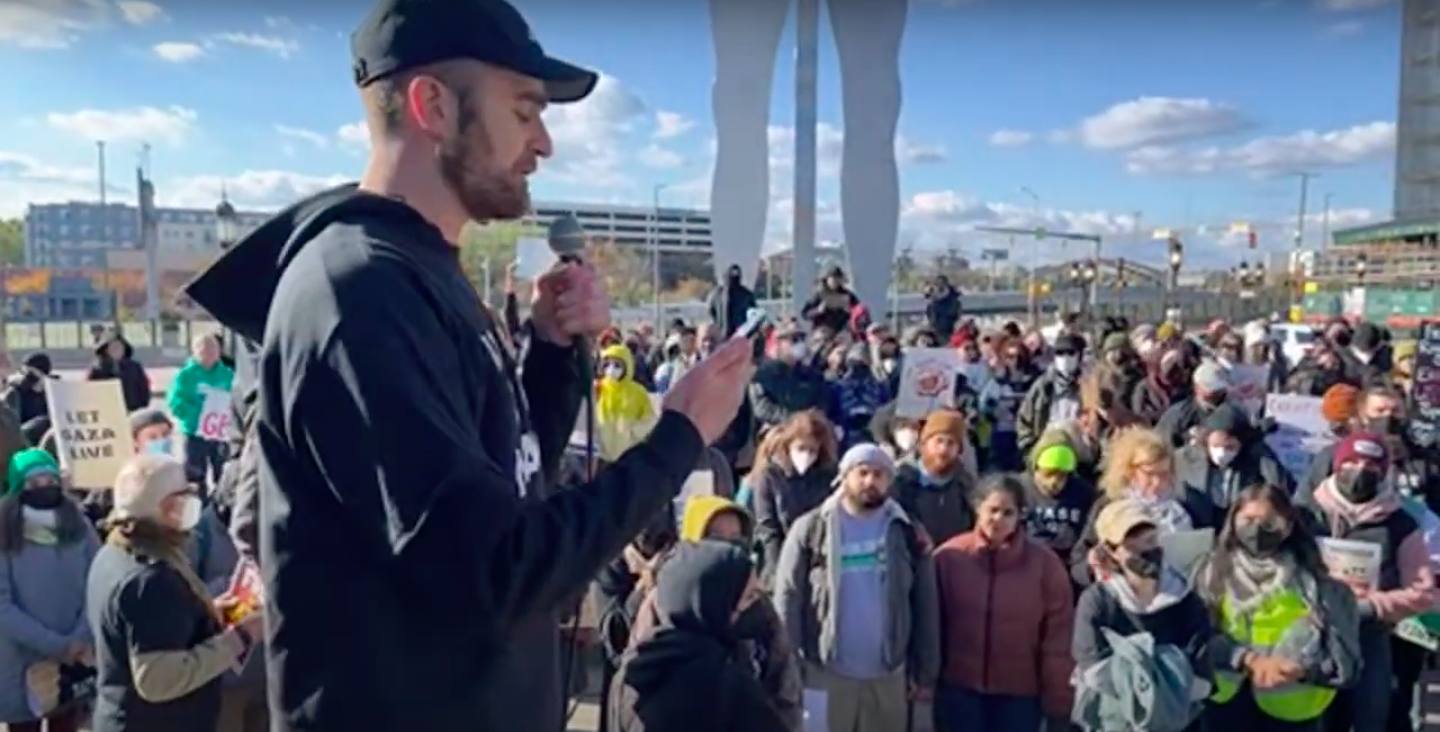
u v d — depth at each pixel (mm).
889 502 4957
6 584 4355
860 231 19609
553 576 1096
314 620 1124
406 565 1059
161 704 3559
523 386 1602
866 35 19453
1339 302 44219
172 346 33375
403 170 1271
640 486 1195
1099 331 14836
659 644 3354
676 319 20672
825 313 15766
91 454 6594
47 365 9859
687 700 3264
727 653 3369
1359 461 4953
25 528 4398
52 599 4418
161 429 6684
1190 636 4176
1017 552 4789
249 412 1512
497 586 1061
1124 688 4027
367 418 1074
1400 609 4695
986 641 4734
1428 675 6590
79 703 4516
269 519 1161
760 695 3309
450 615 1074
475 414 1208
